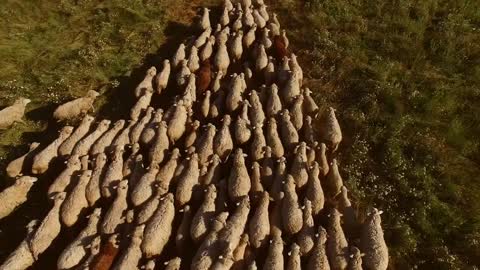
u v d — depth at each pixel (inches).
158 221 425.7
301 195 477.4
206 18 727.7
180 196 460.4
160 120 544.7
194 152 500.4
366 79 643.5
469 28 728.3
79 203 456.1
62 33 750.5
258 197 458.0
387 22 739.4
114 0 807.7
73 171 486.6
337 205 468.1
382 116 593.6
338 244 414.6
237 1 786.8
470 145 558.3
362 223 458.0
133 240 408.2
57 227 444.8
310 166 493.4
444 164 539.5
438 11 767.1
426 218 490.6
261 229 423.2
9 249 465.4
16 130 584.7
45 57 700.0
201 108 568.1
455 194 508.4
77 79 662.5
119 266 396.2
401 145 562.6
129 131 535.8
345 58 674.8
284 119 538.0
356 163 544.7
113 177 475.5
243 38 680.4
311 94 627.8
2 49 700.0
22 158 522.6
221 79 627.5
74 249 412.2
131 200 458.0
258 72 636.1
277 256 401.4
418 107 605.9
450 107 605.6
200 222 428.8
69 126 552.7
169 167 483.5
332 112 556.4
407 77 647.1
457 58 673.6
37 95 638.5
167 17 778.2
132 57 700.7
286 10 785.6
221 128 518.3
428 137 566.9
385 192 512.1
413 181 525.7
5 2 786.2
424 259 458.9
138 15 773.3
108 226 434.6
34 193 509.4
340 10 767.7
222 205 454.9
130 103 627.5
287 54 657.0
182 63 634.8
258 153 502.6
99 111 614.9
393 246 466.6
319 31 730.2
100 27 756.6
